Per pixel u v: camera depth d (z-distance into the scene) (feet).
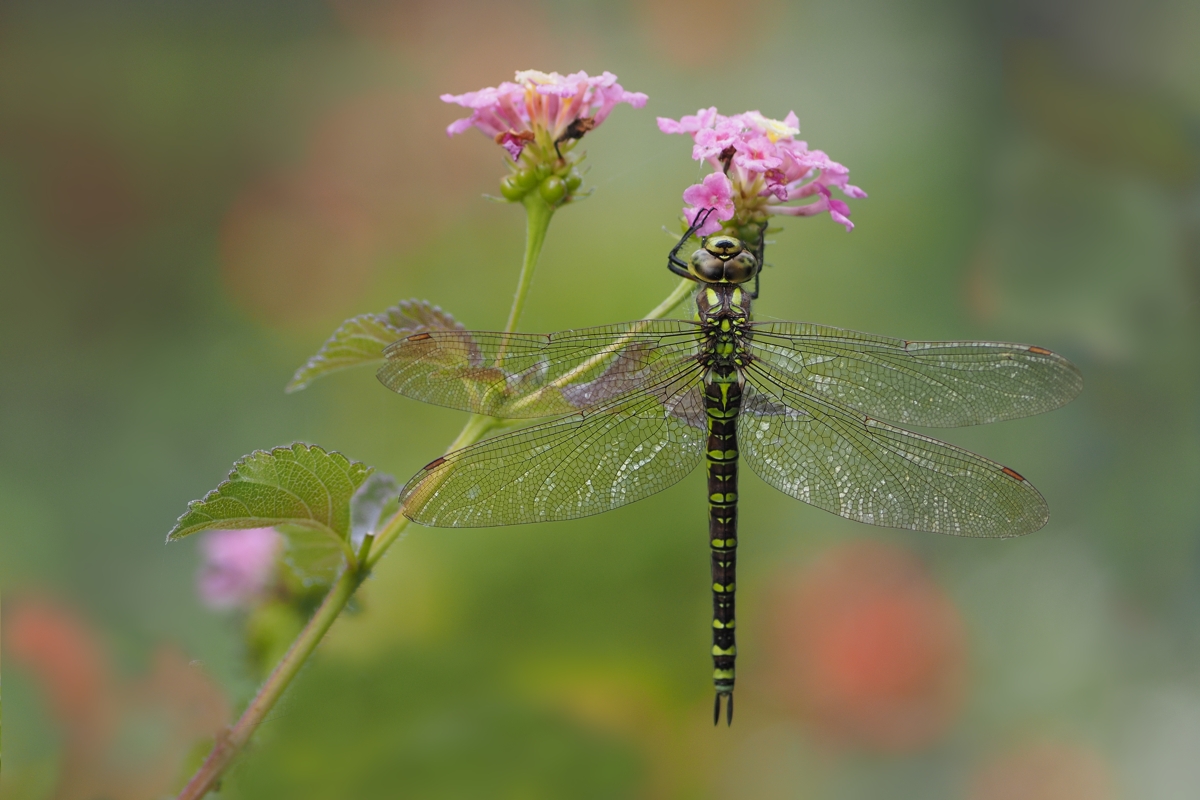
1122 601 4.89
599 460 4.57
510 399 4.55
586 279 5.30
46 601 4.75
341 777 4.65
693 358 4.61
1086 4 5.74
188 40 6.81
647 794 4.75
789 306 5.23
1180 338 4.97
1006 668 4.85
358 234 5.55
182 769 4.50
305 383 4.56
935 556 4.90
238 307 5.41
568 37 6.93
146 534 4.92
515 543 4.84
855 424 4.60
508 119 4.56
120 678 4.50
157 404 5.02
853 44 6.79
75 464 4.97
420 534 4.81
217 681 4.51
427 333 4.54
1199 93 5.23
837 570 4.87
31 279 5.47
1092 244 5.02
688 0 6.97
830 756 4.81
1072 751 4.82
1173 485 4.92
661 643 4.83
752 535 4.89
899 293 5.28
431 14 6.93
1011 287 5.04
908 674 4.83
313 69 6.68
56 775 4.49
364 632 4.70
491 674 4.74
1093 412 4.97
